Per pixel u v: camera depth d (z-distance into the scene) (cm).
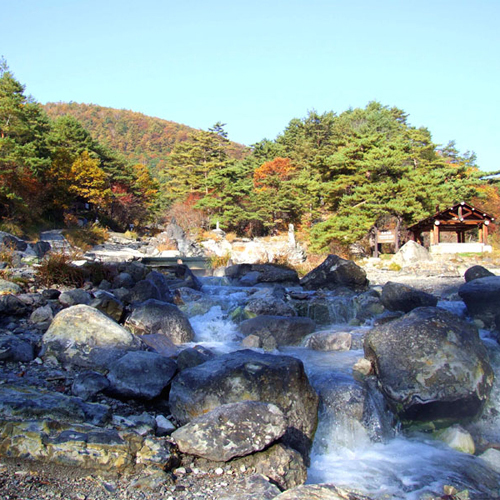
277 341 952
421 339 703
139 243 4612
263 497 427
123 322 934
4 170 3562
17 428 466
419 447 631
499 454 602
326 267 1518
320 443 623
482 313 990
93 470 449
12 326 821
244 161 7969
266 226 5988
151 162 15600
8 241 1894
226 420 511
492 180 5134
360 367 750
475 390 655
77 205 5416
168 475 457
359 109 8081
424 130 6066
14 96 4394
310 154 7212
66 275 1143
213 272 2000
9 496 391
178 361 721
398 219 3547
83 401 571
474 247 3300
